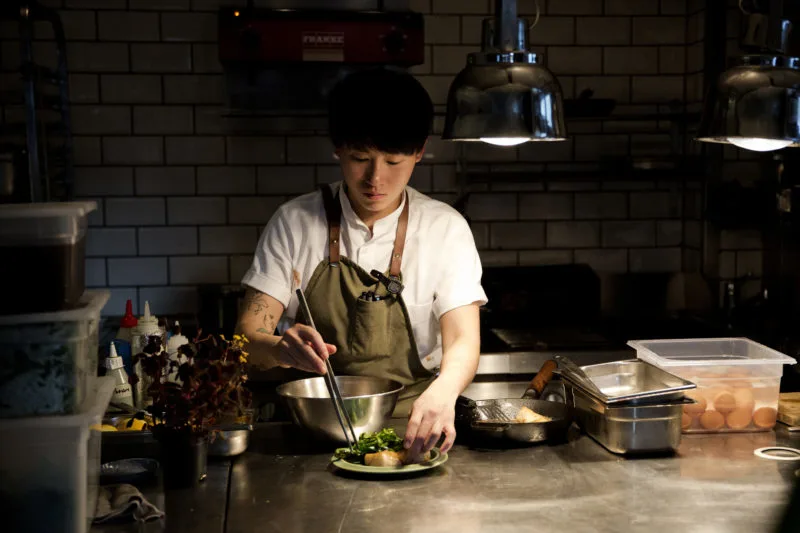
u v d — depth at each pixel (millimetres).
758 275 4320
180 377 1973
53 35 4129
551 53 4402
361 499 1912
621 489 1967
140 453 2238
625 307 4469
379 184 2258
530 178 4207
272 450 2242
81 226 1769
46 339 1654
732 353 2588
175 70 4199
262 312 2430
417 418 2057
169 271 4293
